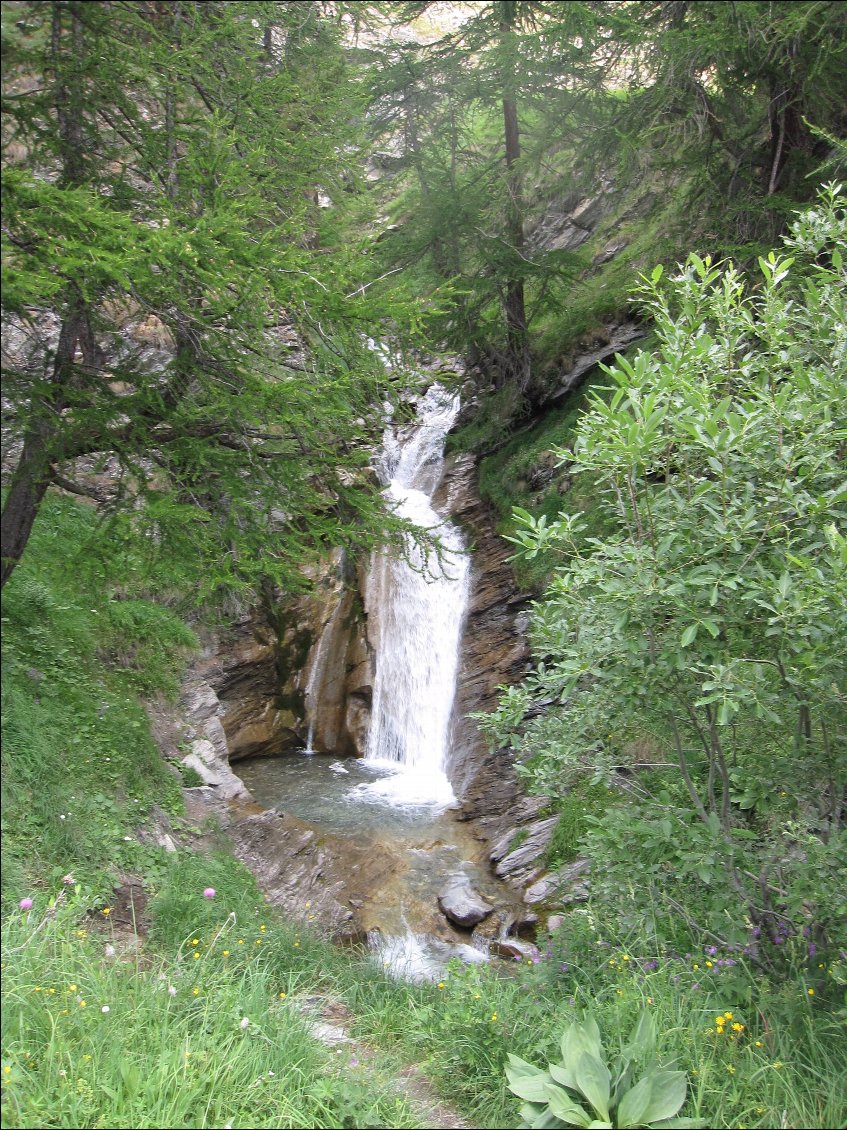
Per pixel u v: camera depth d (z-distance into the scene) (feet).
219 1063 13.08
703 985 15.88
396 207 52.01
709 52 31.89
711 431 14.47
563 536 17.12
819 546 14.79
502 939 25.63
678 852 15.69
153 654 33.65
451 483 49.80
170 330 19.51
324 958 20.74
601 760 17.84
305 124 23.99
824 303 17.74
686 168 37.40
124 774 25.20
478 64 46.80
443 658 41.57
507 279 44.88
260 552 20.38
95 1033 13.19
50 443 17.81
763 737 16.89
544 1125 12.47
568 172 45.68
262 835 28.84
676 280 18.52
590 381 45.21
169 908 20.22
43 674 25.99
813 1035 13.88
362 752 43.16
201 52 20.21
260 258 18.25
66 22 17.53
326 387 18.99
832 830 14.92
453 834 32.91
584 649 15.96
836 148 31.78
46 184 15.70
